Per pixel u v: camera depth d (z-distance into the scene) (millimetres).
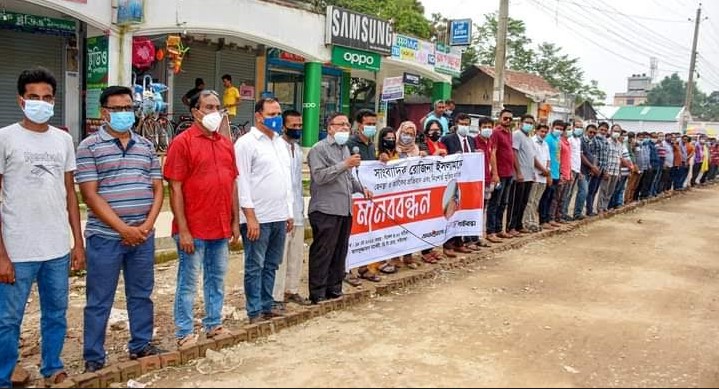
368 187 7238
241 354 5016
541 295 7098
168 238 8289
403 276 7516
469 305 6559
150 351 4910
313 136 16391
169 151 4828
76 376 4344
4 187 4215
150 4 11945
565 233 11539
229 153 5082
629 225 13086
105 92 4480
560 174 11617
